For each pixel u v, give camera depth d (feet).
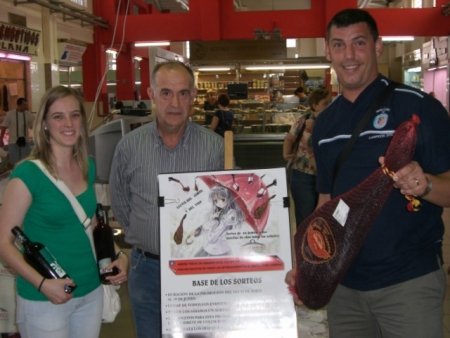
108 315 7.55
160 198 6.95
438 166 5.80
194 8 39.65
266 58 35.12
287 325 6.79
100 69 41.63
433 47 50.06
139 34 40.68
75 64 41.32
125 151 7.72
